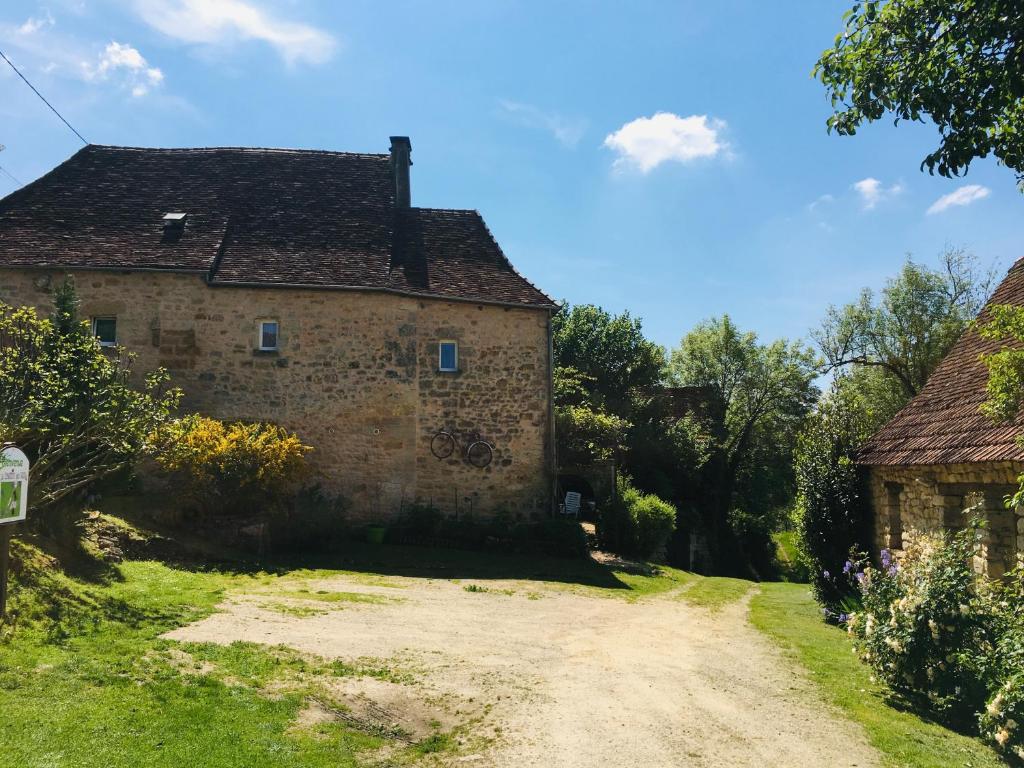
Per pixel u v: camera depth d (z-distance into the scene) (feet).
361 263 53.98
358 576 38.83
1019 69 17.81
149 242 52.49
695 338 118.83
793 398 108.17
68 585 25.93
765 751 18.12
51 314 45.44
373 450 51.80
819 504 42.06
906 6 18.94
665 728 19.38
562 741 18.30
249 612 28.27
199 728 16.94
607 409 92.32
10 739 14.85
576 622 32.32
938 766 17.48
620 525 58.23
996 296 42.80
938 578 22.88
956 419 33.32
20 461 19.13
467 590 37.58
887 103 19.61
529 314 55.01
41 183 56.29
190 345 50.67
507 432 53.67
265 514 42.88
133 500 42.01
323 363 51.88
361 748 17.52
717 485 95.96
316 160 63.16
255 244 54.29
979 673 20.44
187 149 62.28
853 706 21.83
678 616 35.91
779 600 45.24
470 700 20.92
